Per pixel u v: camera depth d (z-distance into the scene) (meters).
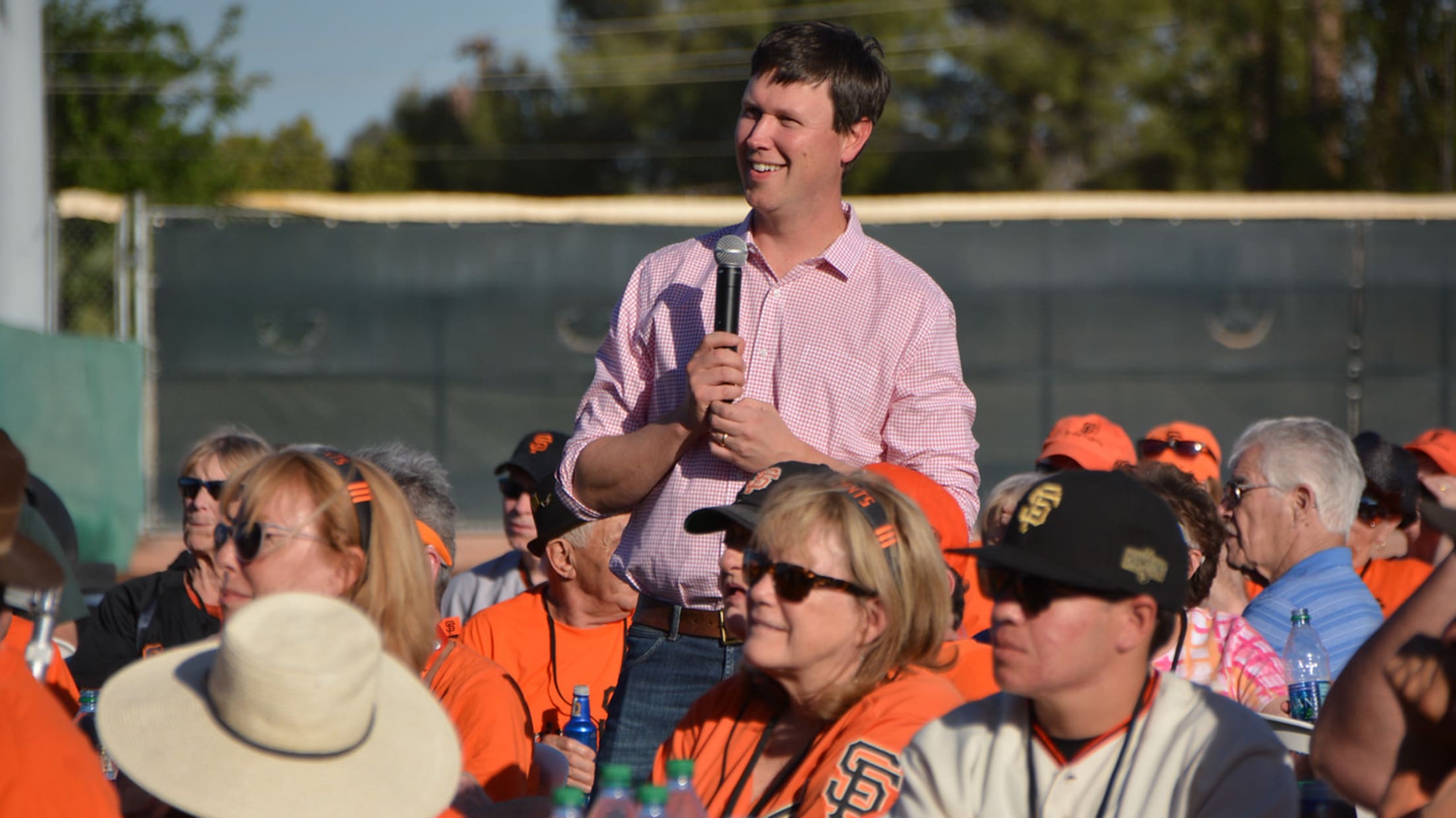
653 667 5.87
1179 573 4.16
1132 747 4.18
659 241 28.00
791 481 4.81
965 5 66.12
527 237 27.88
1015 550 4.11
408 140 69.19
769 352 5.81
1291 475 7.77
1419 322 27.34
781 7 65.94
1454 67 49.81
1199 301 27.42
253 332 27.38
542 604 8.09
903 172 63.22
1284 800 4.00
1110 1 61.91
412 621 5.11
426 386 27.78
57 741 3.82
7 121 20.09
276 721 3.93
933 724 4.51
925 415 5.71
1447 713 3.79
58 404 21.16
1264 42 56.44
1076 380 27.39
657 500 5.84
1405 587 9.01
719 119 66.25
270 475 4.98
